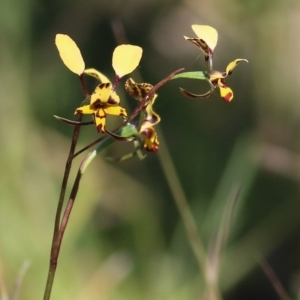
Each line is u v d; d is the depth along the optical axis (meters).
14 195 0.89
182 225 0.90
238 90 1.16
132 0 1.20
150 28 1.21
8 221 0.86
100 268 0.85
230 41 1.15
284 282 0.95
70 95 1.08
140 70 1.20
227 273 0.91
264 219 0.98
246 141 0.94
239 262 0.93
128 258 0.88
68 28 1.13
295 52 1.10
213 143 1.11
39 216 0.89
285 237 0.98
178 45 1.21
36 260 0.85
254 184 1.01
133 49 0.55
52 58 1.09
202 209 1.00
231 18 1.14
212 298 0.69
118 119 0.97
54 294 0.82
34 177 0.92
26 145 0.94
